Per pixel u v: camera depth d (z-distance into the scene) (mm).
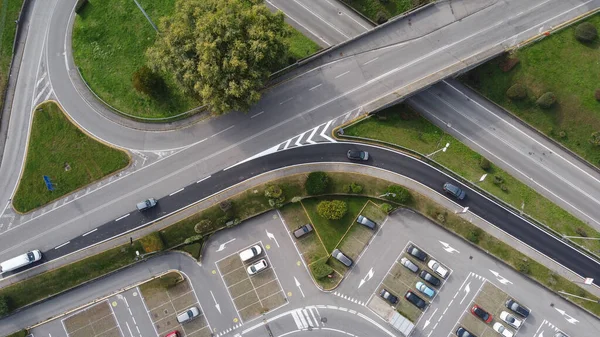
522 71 72000
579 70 71562
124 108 71062
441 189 68938
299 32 74688
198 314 66188
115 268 67250
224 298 67062
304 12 75438
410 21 72250
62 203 69312
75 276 67125
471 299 66562
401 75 70812
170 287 67250
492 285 66812
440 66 70750
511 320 64812
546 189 70500
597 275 66500
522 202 69125
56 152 70688
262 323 66500
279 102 70875
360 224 68125
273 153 69625
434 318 66062
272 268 67625
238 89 59469
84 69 72625
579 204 69938
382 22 75250
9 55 73938
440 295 66688
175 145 70250
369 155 69562
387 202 68312
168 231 67312
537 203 69500
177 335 65812
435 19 72250
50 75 73250
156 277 67500
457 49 71250
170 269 67750
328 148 69750
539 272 66438
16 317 67250
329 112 70500
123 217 68500
